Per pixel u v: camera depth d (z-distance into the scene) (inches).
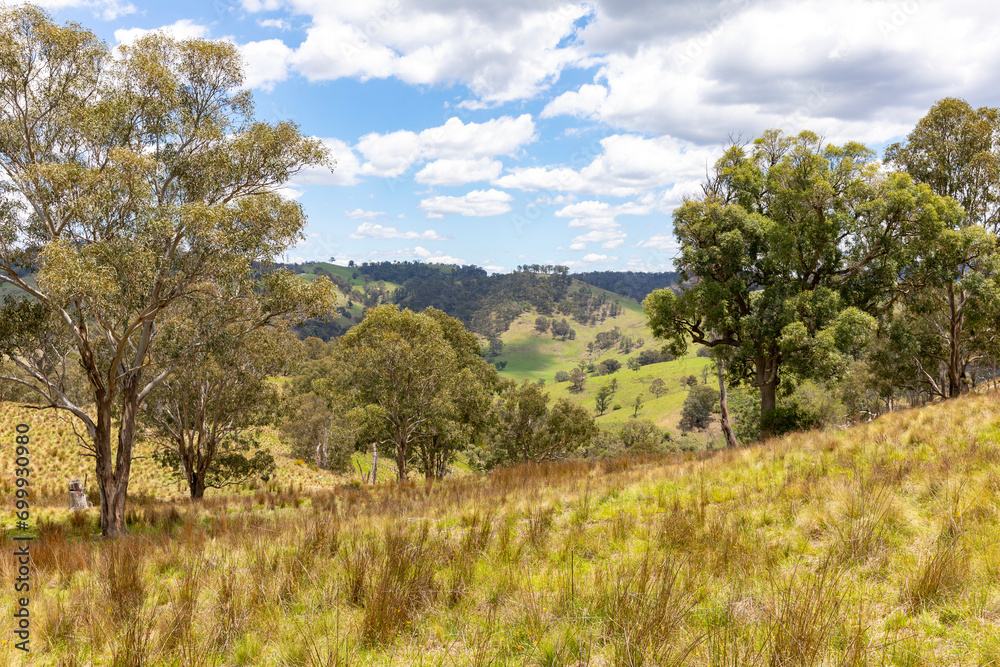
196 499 837.2
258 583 220.7
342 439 2060.8
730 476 390.3
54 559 331.3
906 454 354.0
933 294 1198.9
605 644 148.9
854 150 892.6
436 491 629.6
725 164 1050.7
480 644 153.2
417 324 1322.6
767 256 896.9
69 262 469.7
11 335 609.3
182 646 168.7
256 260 623.8
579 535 271.0
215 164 634.2
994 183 1111.0
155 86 595.2
